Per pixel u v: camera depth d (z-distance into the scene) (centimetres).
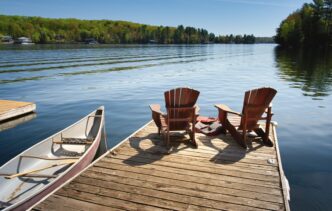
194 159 473
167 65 2980
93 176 415
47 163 545
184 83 1764
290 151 677
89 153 541
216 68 2675
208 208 338
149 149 519
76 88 1611
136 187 385
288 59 3772
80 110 1112
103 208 338
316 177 546
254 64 3083
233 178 407
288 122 911
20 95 1411
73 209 336
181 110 525
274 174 418
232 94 1395
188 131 559
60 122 953
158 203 348
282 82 1769
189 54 5328
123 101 1265
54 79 1953
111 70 2483
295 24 6806
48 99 1315
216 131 594
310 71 2353
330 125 873
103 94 1428
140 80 1908
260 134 564
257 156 484
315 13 6397
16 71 2372
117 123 944
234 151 506
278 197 359
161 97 1340
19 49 6450
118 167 445
